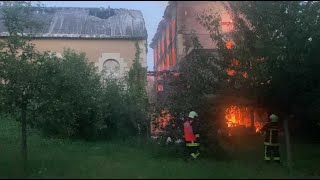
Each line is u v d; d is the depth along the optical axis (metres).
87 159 9.94
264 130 11.82
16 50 11.05
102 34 23.22
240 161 11.12
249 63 12.20
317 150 13.21
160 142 12.92
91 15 25.38
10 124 16.88
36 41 22.02
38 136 15.87
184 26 11.06
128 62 23.09
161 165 9.43
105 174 7.68
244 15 11.73
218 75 12.55
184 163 10.16
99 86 17.28
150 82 16.22
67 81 11.36
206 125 12.36
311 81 11.91
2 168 8.93
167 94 13.08
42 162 9.40
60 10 25.44
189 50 12.09
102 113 16.52
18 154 11.17
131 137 15.02
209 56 12.57
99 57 23.08
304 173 9.62
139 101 16.61
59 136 16.09
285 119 11.69
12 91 10.55
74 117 14.02
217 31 12.04
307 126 12.85
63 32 22.84
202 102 12.59
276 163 10.89
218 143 12.31
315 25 12.00
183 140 12.62
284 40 11.65
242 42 12.20
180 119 12.86
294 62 11.61
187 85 12.78
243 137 12.53
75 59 17.11
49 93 10.86
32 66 10.72
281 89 11.61
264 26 11.83
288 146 11.45
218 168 8.84
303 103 11.88
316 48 11.95
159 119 13.30
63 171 8.19
